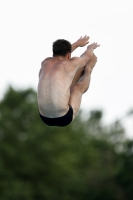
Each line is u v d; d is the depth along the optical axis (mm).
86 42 37812
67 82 33781
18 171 186375
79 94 34688
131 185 169375
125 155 171375
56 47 35250
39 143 189625
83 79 35688
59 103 33312
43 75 34125
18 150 188750
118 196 173500
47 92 33562
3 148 187250
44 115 33938
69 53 35500
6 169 182375
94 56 36844
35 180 189125
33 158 188000
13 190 176500
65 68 34062
